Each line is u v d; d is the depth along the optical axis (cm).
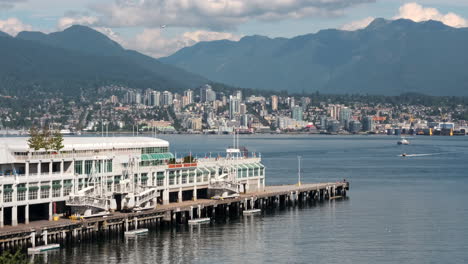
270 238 19325
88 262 16000
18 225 16900
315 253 17662
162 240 18562
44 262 15638
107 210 18588
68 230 17375
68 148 19712
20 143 19300
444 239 19562
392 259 17162
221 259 16862
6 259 11706
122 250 17275
